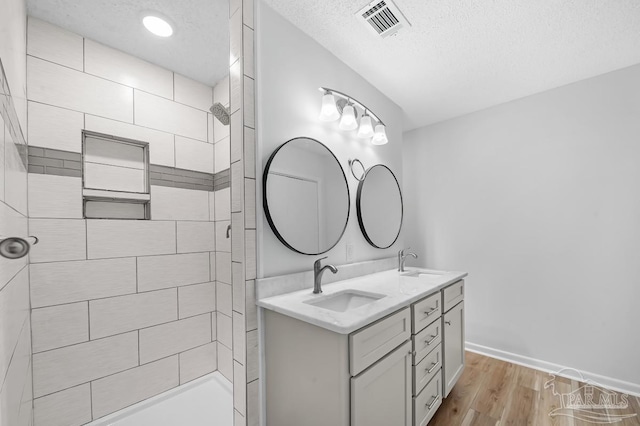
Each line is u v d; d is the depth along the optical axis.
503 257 2.47
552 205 2.25
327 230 1.68
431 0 1.41
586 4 1.43
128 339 1.76
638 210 1.91
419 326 1.45
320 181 1.65
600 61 1.91
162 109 1.99
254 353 1.30
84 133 1.64
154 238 1.90
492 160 2.56
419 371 1.44
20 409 1.06
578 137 2.14
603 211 2.04
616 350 1.96
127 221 1.78
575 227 2.14
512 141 2.46
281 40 1.50
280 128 1.48
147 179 1.90
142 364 1.82
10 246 0.52
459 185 2.75
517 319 2.38
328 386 1.05
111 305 1.70
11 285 0.90
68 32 1.60
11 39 0.94
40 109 1.49
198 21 1.61
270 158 1.38
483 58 1.88
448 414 1.70
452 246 2.78
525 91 2.31
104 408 1.65
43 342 1.46
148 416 1.74
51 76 1.53
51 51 1.54
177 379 1.97
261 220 1.36
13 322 0.93
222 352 2.13
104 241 1.68
